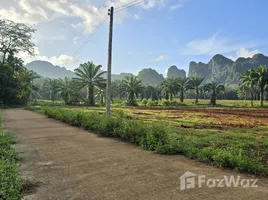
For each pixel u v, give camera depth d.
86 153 6.23
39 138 8.69
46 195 3.48
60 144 7.51
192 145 6.45
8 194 3.18
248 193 3.55
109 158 5.69
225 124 14.70
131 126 8.40
